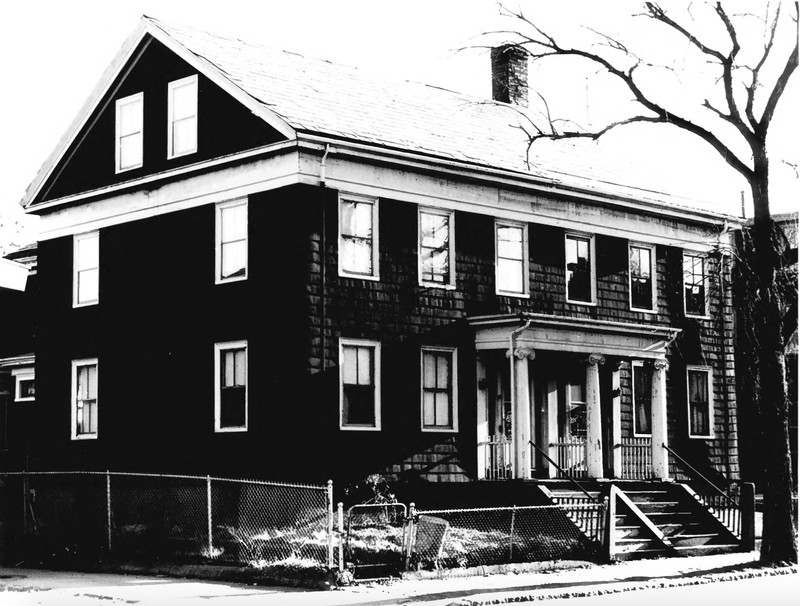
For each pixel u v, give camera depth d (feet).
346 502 86.02
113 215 100.53
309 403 84.53
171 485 92.48
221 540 80.89
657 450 101.86
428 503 91.30
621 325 98.02
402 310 91.66
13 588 66.49
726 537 91.86
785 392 79.66
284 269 85.81
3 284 127.95
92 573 76.79
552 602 60.59
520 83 120.88
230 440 88.58
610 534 80.74
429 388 93.25
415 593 62.23
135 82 99.25
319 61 106.63
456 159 94.53
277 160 87.15
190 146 94.07
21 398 119.14
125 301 98.58
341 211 88.58
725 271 104.94
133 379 97.04
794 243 106.73
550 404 99.86
